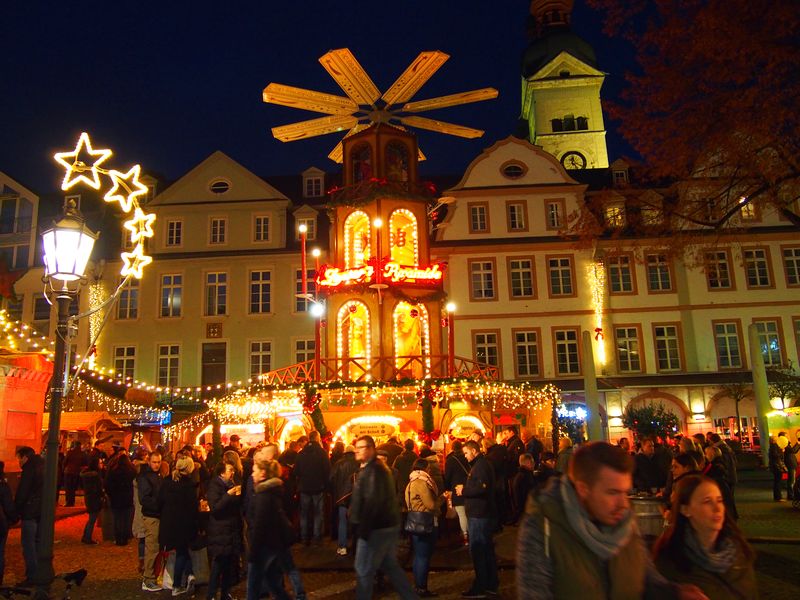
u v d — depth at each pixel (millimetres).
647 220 14898
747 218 36000
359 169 24047
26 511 10078
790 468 17875
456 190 36438
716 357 34875
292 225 37688
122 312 36656
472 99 24031
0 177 38750
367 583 7082
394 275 21906
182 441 29844
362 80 23016
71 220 9055
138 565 11328
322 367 22953
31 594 8273
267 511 7621
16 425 16031
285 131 23969
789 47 10703
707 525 3867
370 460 7383
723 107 11547
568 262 35656
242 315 36250
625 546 3221
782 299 35375
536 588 3143
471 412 21328
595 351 34688
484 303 35219
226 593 8562
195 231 37344
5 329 26422
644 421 31250
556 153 57688
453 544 12852
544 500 3281
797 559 10438
